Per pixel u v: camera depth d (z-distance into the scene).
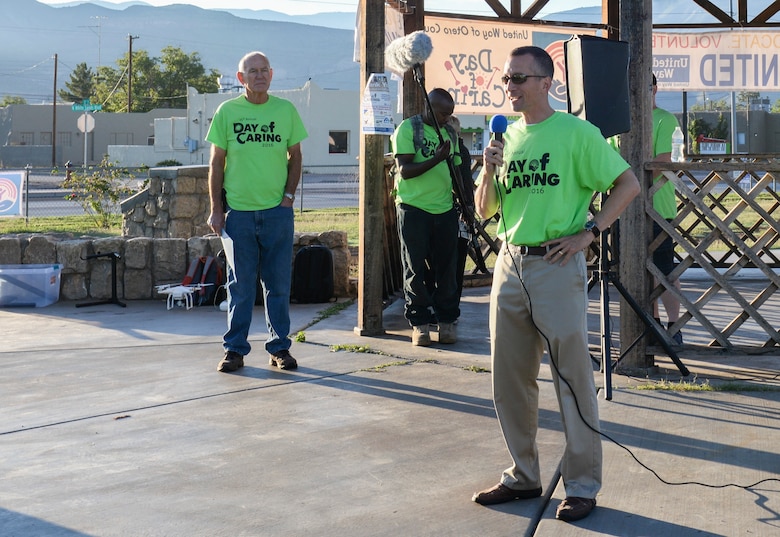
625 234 5.73
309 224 18.00
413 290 6.60
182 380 5.70
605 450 4.23
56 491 3.80
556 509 3.54
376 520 3.45
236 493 3.75
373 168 6.98
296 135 5.97
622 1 5.63
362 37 6.99
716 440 4.36
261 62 5.81
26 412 5.02
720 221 5.67
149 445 4.41
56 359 6.37
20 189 17.66
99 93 105.50
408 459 4.16
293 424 4.73
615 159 3.42
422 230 6.49
